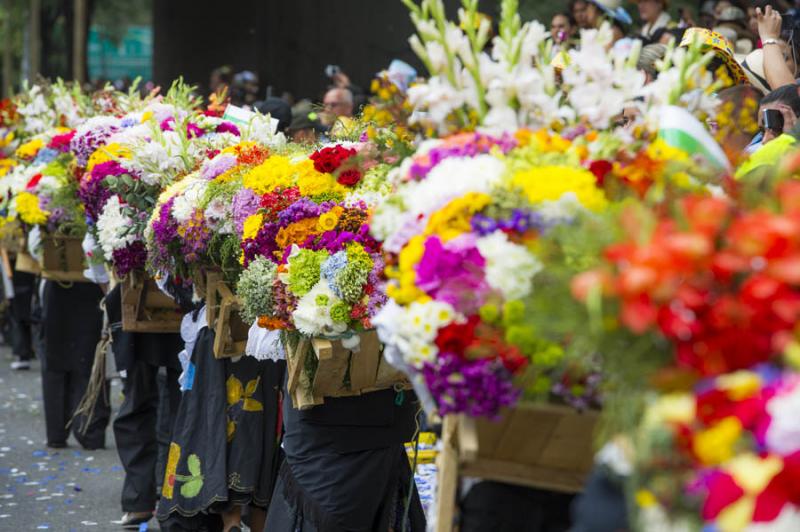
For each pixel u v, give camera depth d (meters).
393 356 6.04
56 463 14.62
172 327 11.67
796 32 10.99
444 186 5.96
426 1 6.53
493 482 6.38
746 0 14.73
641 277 4.09
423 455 11.78
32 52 42.94
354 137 9.67
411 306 5.71
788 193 4.31
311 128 14.86
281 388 10.48
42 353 15.06
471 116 6.57
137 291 11.51
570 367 5.18
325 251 8.25
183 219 9.84
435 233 5.86
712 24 14.97
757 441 4.03
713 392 4.10
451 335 5.46
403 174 6.40
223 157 10.00
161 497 10.36
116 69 56.34
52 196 13.86
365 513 8.90
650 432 4.20
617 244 4.38
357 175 8.61
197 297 10.45
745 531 4.04
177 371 11.78
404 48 25.39
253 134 11.51
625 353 4.39
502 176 5.89
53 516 12.35
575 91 6.46
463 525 6.41
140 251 11.16
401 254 5.92
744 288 4.10
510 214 5.75
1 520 12.17
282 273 8.32
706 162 6.02
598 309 4.19
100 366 13.12
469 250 5.64
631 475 4.32
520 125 6.45
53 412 15.19
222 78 24.78
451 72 6.49
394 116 6.89
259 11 30.81
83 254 14.36
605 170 5.80
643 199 5.41
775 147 7.32
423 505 10.80
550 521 6.36
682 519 4.19
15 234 15.80
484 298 5.45
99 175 11.35
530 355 5.36
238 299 9.83
